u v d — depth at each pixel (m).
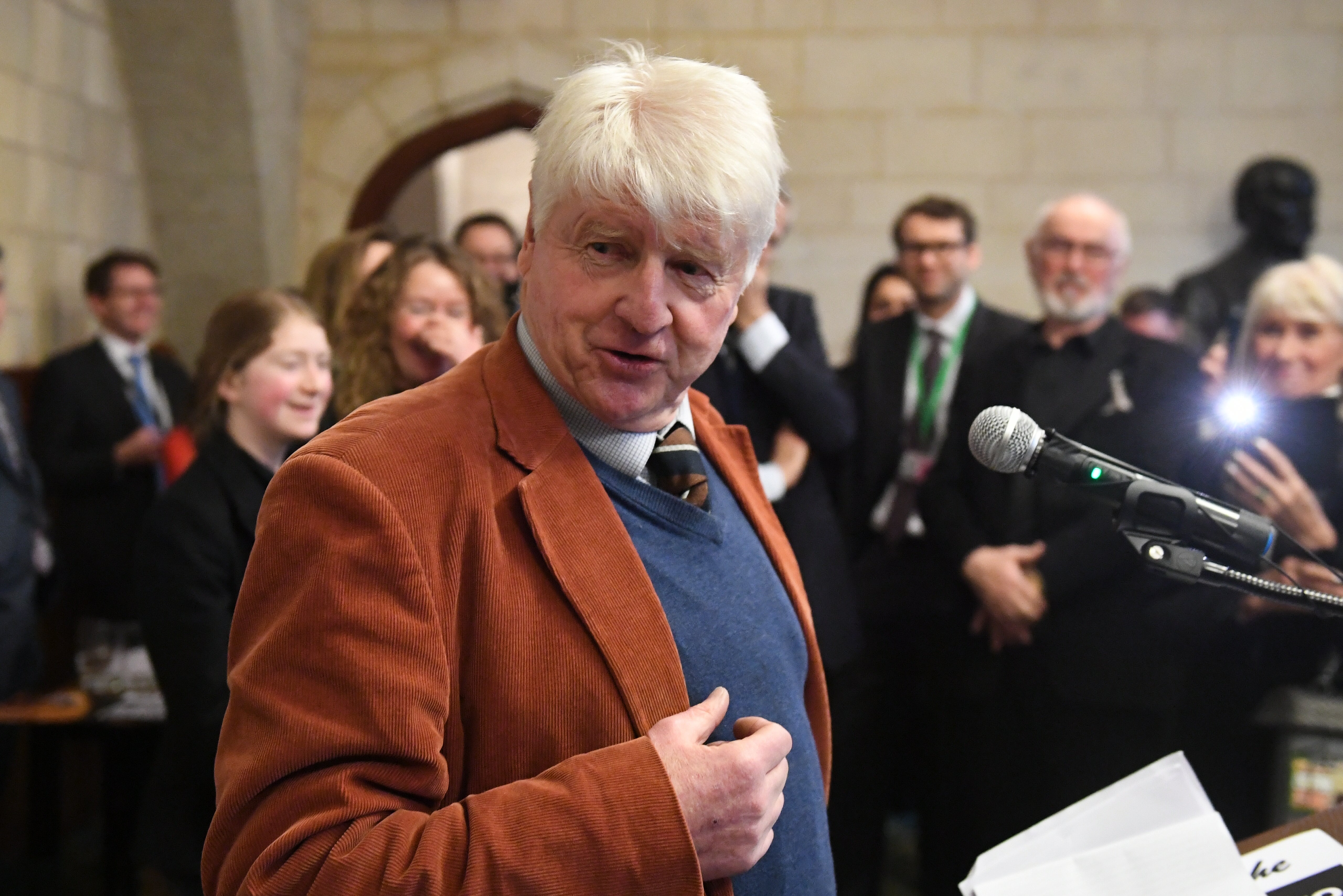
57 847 3.47
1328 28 5.18
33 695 2.79
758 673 1.14
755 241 1.05
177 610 1.88
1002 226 5.36
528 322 1.12
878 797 2.93
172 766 1.89
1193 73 5.25
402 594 0.95
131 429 4.00
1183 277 5.11
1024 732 2.59
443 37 5.46
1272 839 1.27
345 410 2.20
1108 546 2.47
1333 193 5.21
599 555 1.05
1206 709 2.47
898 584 2.97
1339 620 2.38
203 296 5.26
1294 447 2.49
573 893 0.90
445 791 0.96
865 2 5.32
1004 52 5.30
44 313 4.20
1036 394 2.66
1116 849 1.20
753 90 1.06
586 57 1.12
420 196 8.02
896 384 3.15
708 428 1.37
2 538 2.82
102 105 4.66
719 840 0.96
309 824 0.89
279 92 5.20
